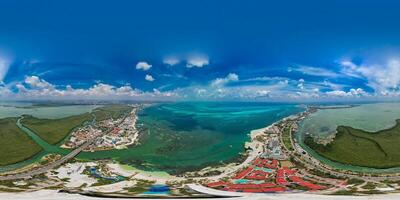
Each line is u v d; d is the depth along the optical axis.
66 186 197.38
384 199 149.75
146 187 193.75
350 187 190.75
